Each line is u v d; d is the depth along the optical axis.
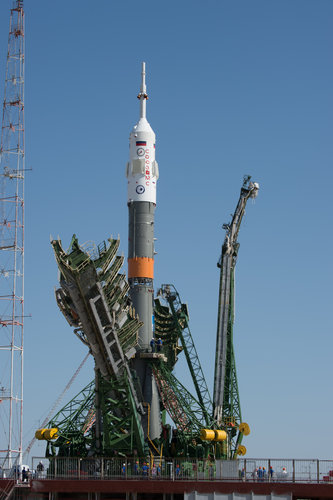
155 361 97.06
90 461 75.75
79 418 89.81
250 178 113.62
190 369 107.69
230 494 71.06
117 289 76.12
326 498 71.38
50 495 72.31
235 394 107.94
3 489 72.31
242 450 100.62
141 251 100.25
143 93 105.38
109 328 75.56
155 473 75.31
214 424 101.56
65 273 71.12
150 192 101.81
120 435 81.69
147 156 102.25
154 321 105.94
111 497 73.06
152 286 100.56
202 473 73.44
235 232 112.50
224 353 107.81
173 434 94.62
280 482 71.06
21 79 116.69
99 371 81.06
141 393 87.62
